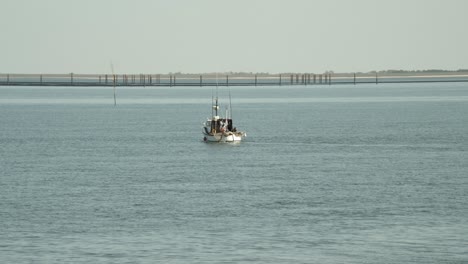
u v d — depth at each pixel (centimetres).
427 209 18375
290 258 14625
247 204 19038
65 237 15962
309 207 18675
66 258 14638
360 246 15338
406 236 15988
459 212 18050
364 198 19738
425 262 14462
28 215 17875
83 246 15350
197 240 15738
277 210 18338
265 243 15525
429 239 15788
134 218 17562
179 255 14788
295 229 16525
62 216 17775
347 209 18388
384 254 14862
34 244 15475
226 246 15338
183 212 18162
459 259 14612
